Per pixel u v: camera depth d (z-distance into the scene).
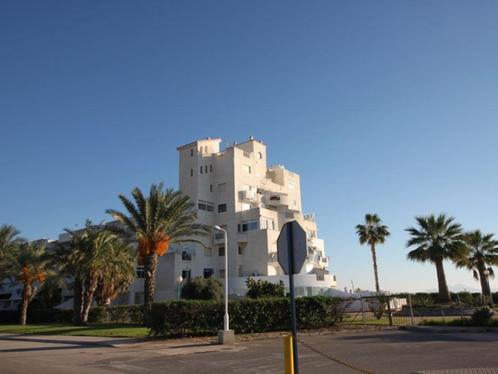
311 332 27.05
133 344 22.73
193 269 55.66
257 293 38.62
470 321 26.17
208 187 61.00
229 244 58.19
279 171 70.81
